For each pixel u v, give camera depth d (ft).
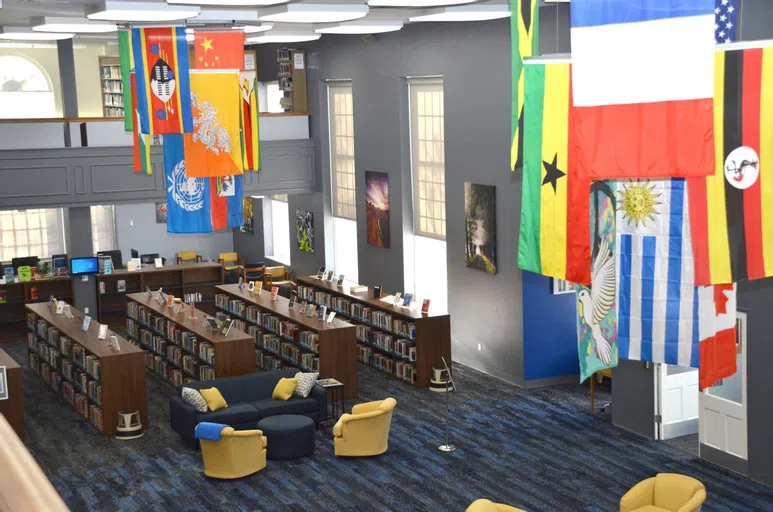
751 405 35.65
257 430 37.99
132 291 70.38
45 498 3.18
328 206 69.41
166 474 38.24
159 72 38.37
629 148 20.24
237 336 48.29
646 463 38.22
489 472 37.55
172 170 42.65
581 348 24.54
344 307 58.70
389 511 33.76
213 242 84.53
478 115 51.24
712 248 21.63
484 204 51.34
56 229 83.10
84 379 46.55
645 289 24.00
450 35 52.95
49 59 84.74
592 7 20.16
